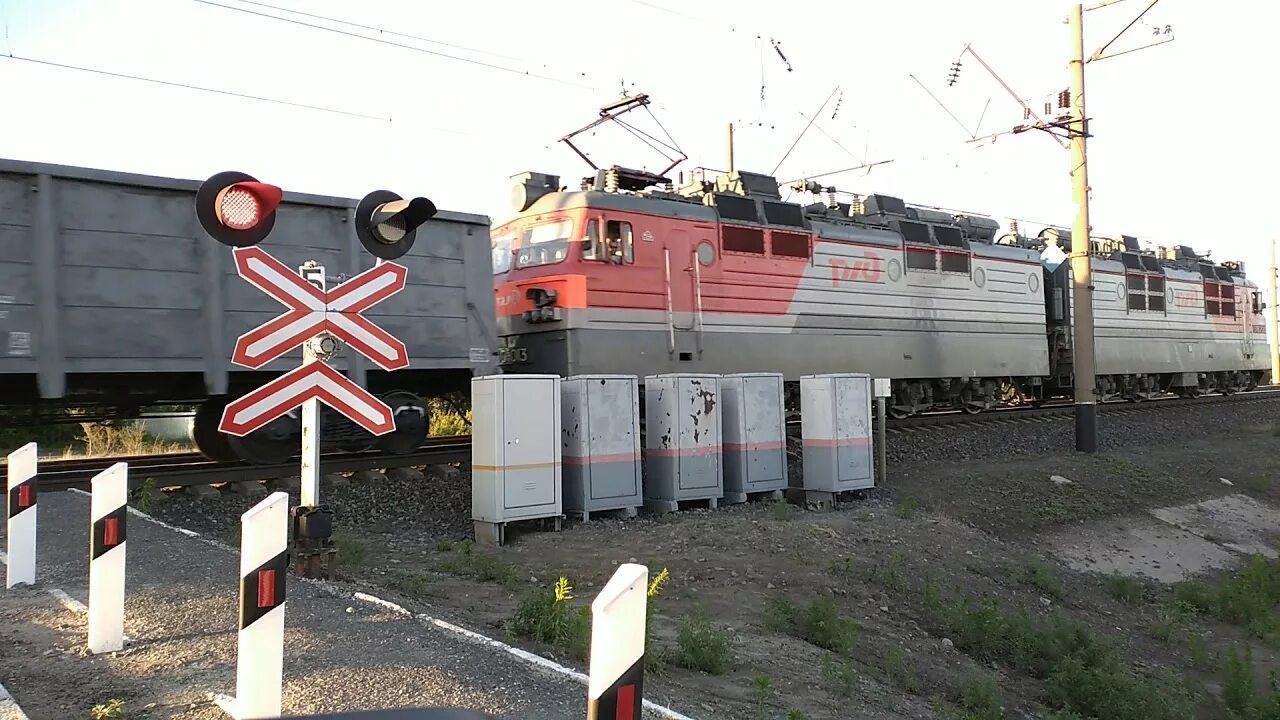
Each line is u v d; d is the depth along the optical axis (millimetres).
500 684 5160
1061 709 8633
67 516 9703
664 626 8016
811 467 13898
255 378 11070
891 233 19750
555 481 11336
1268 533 17406
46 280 9352
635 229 15102
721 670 6836
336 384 7238
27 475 7223
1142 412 25594
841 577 10305
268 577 4375
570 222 14656
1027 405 25594
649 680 6312
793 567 10312
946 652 9219
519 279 15039
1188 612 12844
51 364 9359
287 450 11211
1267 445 23828
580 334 14352
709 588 9375
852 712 6527
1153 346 27891
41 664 5312
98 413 11578
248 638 4324
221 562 7859
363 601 6902
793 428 18141
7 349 9156
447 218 12211
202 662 5359
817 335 17797
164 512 10531
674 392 12750
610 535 11148
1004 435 20094
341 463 12547
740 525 11797
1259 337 34188
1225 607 13156
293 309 6949
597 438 12031
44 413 11328
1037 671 9617
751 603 9062
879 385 15125
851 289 18562
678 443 12734
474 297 12398
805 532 11641
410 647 5730
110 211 9805
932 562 11633
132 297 9875
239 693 4355
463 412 14195
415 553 10211
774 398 14016
